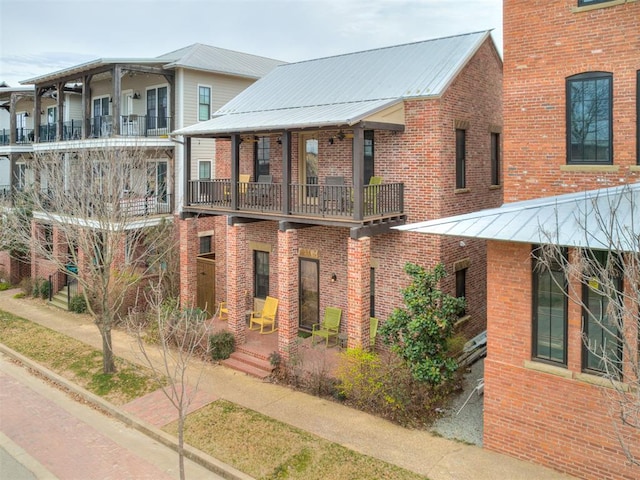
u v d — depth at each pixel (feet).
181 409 29.58
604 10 34.55
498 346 34.53
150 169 66.74
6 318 68.90
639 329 23.15
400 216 49.78
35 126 89.20
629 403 21.26
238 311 54.13
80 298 71.77
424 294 40.37
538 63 37.27
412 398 39.19
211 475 33.22
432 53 56.39
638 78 33.71
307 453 34.53
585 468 31.22
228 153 68.08
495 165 59.26
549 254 26.94
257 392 45.03
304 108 56.29
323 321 56.59
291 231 49.83
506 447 34.24
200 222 84.43
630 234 23.32
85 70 77.92
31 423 40.47
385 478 31.37
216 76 85.05
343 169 55.47
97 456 35.53
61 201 52.70
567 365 32.04
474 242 54.44
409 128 49.88
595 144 35.60
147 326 60.70
